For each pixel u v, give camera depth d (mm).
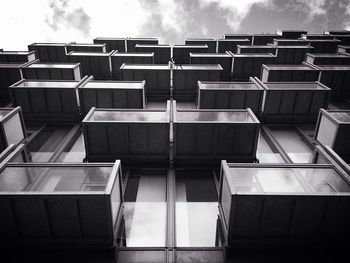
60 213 7328
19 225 7438
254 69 23609
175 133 11266
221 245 8641
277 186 7840
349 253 7855
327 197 7152
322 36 37094
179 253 8023
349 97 19656
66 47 28188
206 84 16188
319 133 13031
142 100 15094
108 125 11078
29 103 14898
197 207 10344
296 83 16109
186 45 29641
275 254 7848
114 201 7953
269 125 15797
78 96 15172
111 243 7719
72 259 7723
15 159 9078
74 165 8477
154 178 11648
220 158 11812
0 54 24453
